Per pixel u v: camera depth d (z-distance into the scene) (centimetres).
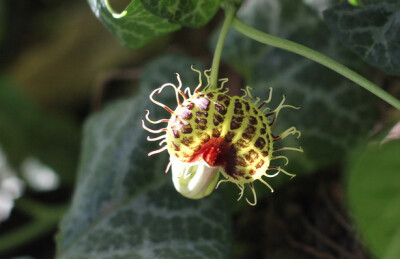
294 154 19
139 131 20
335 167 20
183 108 14
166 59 22
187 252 18
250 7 21
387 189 13
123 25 16
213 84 14
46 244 27
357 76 14
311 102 19
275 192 20
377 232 13
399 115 19
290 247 20
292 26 20
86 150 22
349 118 19
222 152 14
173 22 15
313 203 20
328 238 19
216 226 19
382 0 15
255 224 21
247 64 21
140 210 19
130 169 20
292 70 20
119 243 19
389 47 15
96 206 20
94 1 16
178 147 14
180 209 19
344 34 16
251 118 14
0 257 27
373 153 13
